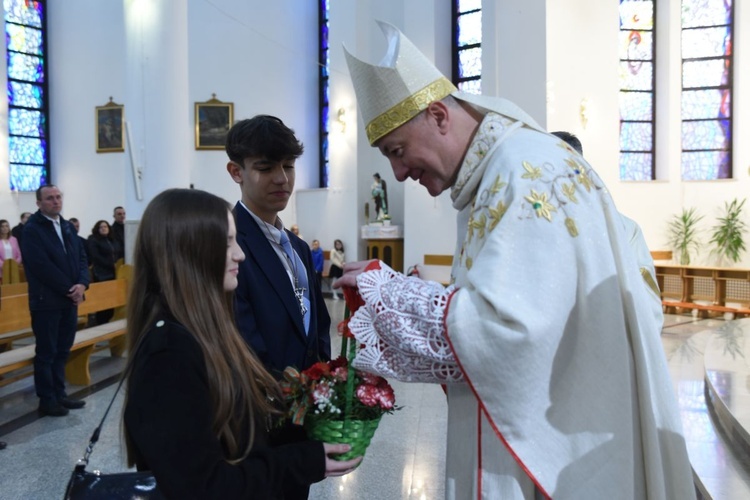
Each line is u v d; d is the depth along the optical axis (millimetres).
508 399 1120
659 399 1233
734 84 12102
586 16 11992
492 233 1177
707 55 12289
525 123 1351
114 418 4219
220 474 1106
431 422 4105
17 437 3840
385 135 1384
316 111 14734
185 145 7957
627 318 1217
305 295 1987
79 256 4559
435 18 12648
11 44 14188
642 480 1215
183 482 1062
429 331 1167
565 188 1202
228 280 1316
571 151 1312
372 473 3203
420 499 2893
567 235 1165
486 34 8039
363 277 1268
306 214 14312
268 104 14305
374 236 13047
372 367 1233
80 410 4441
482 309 1121
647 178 12766
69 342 4492
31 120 14609
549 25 11523
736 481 2352
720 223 11938
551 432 1149
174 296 1194
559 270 1138
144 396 1100
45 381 4277
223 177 14094
